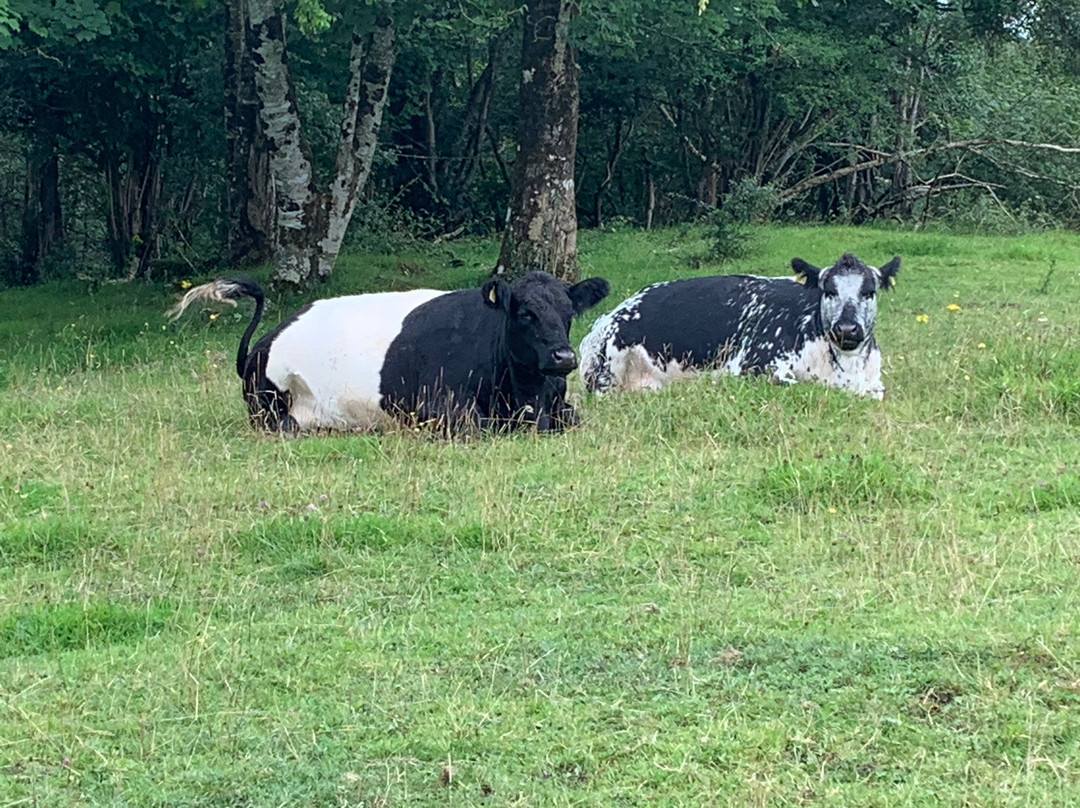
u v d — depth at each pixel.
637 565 7.16
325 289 18.97
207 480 8.94
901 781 4.65
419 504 8.28
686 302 11.89
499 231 35.09
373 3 17.20
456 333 10.55
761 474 8.56
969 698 5.15
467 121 32.72
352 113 18.91
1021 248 21.89
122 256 30.75
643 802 4.62
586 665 5.77
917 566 6.86
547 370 9.86
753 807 4.50
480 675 5.75
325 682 5.77
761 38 26.19
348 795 4.78
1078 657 5.41
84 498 8.70
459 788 4.78
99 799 4.86
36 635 6.48
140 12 22.56
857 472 8.24
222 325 17.27
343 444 9.83
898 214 31.69
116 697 5.69
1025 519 7.62
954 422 9.93
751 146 32.62
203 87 25.78
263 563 7.48
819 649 5.71
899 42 28.92
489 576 7.10
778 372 11.04
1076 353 11.12
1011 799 4.43
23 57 24.39
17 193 38.59
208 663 5.98
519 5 18.48
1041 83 31.84
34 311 20.64
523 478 8.76
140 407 11.38
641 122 34.88
